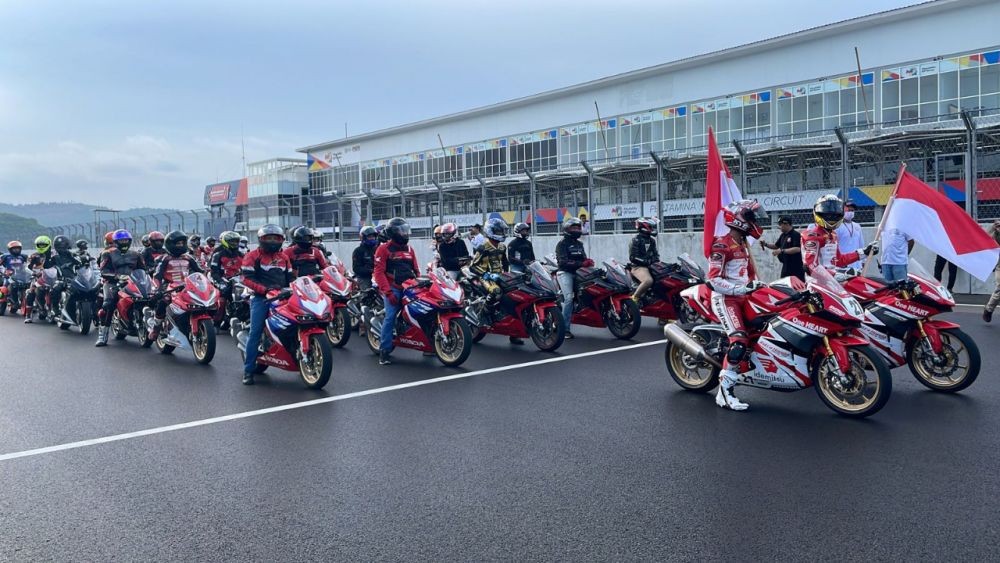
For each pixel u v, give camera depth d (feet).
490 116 175.63
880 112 111.45
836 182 88.69
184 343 35.63
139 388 28.94
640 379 28.22
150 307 39.91
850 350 21.90
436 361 33.45
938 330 24.68
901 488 15.72
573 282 39.37
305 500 15.94
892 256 38.99
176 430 22.22
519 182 111.14
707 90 133.69
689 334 26.04
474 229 47.42
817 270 22.29
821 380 22.66
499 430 21.22
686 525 14.05
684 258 40.83
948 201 26.71
